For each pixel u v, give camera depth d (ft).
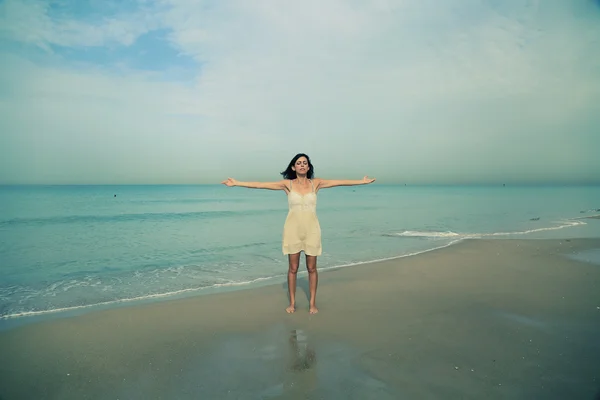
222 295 20.27
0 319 16.47
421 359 12.14
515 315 16.28
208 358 12.48
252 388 10.52
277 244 39.27
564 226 54.39
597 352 12.46
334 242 40.29
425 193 231.09
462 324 15.26
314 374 11.28
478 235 44.39
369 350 12.91
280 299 19.40
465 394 9.94
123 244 38.99
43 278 24.66
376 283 22.27
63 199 134.62
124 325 15.64
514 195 185.26
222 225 58.34
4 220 63.10
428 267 26.63
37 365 12.01
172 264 29.35
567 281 22.36
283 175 17.02
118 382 10.93
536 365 11.56
